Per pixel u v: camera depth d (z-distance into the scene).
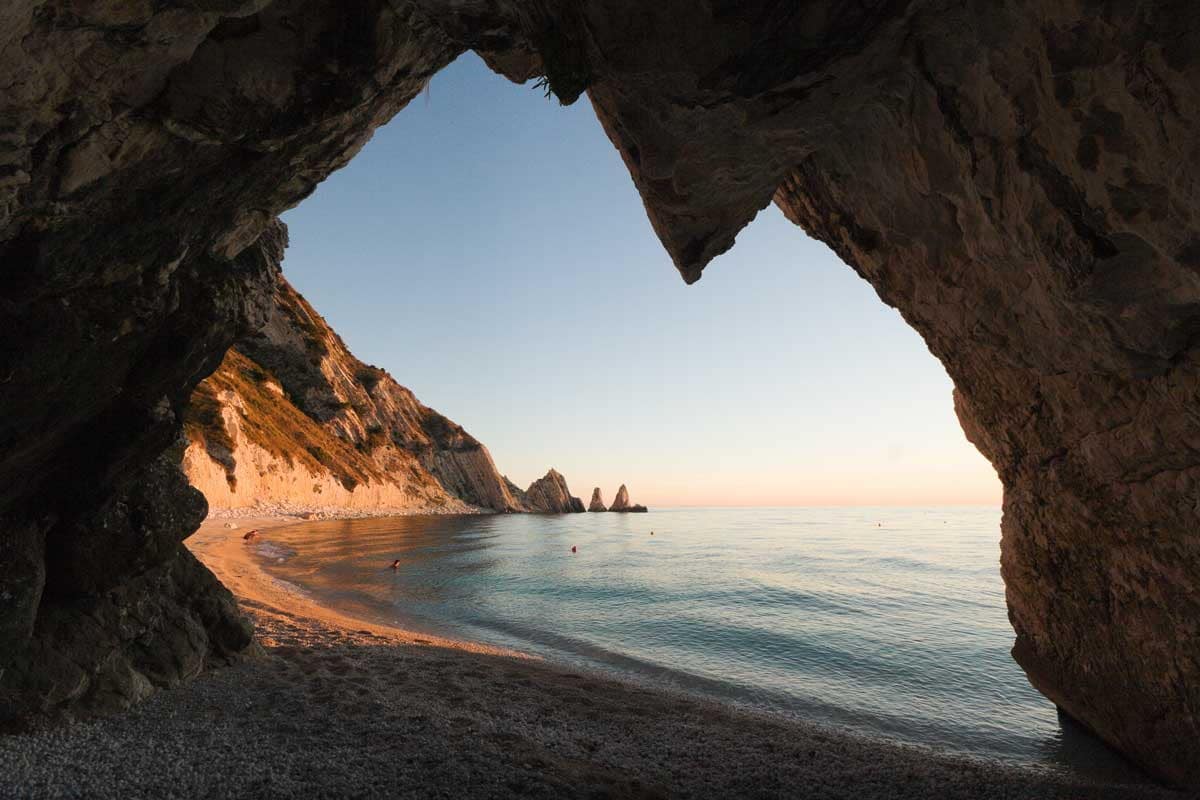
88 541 8.50
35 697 7.32
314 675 10.46
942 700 13.78
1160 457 7.46
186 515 9.79
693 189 7.95
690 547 63.34
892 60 6.54
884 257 10.28
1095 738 10.93
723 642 19.38
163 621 9.63
